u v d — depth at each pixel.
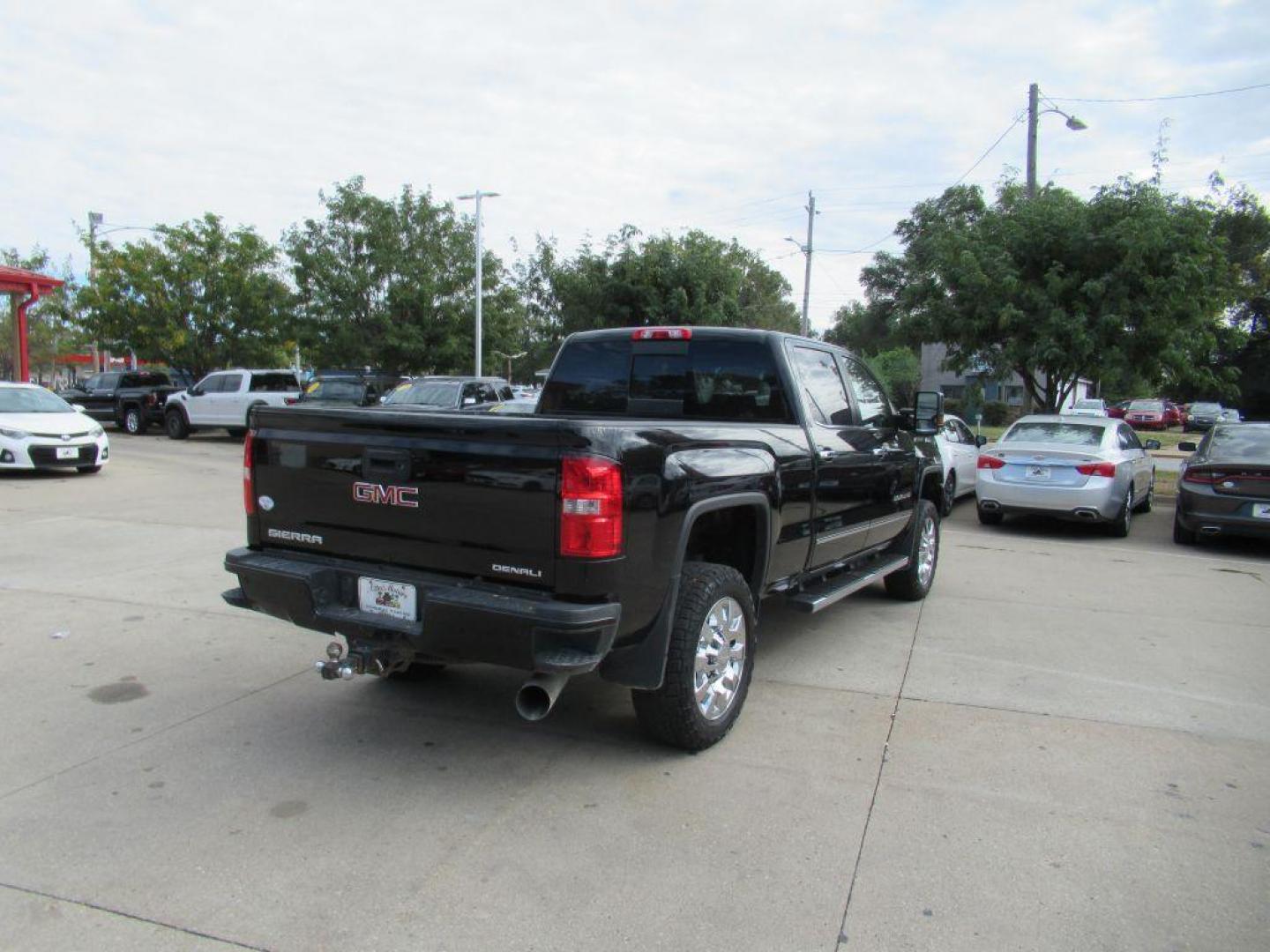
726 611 4.28
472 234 28.03
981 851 3.35
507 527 3.52
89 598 6.85
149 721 4.50
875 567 6.36
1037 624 6.63
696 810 3.64
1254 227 41.59
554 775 3.96
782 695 5.00
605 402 5.82
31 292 20.47
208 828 3.45
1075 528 11.61
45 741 4.23
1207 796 3.82
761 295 57.38
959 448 12.95
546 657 3.40
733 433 4.33
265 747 4.21
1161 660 5.74
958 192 27.64
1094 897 3.05
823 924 2.89
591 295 27.14
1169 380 14.09
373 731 4.42
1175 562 9.34
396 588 3.76
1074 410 25.42
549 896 3.02
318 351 26.53
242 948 2.73
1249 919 2.94
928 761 4.14
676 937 2.81
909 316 15.88
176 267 26.62
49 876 3.10
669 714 4.00
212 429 26.48
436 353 27.55
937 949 2.77
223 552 8.58
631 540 3.53
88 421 14.58
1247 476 9.58
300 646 5.73
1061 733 4.49
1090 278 13.59
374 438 3.83
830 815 3.60
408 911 2.93
